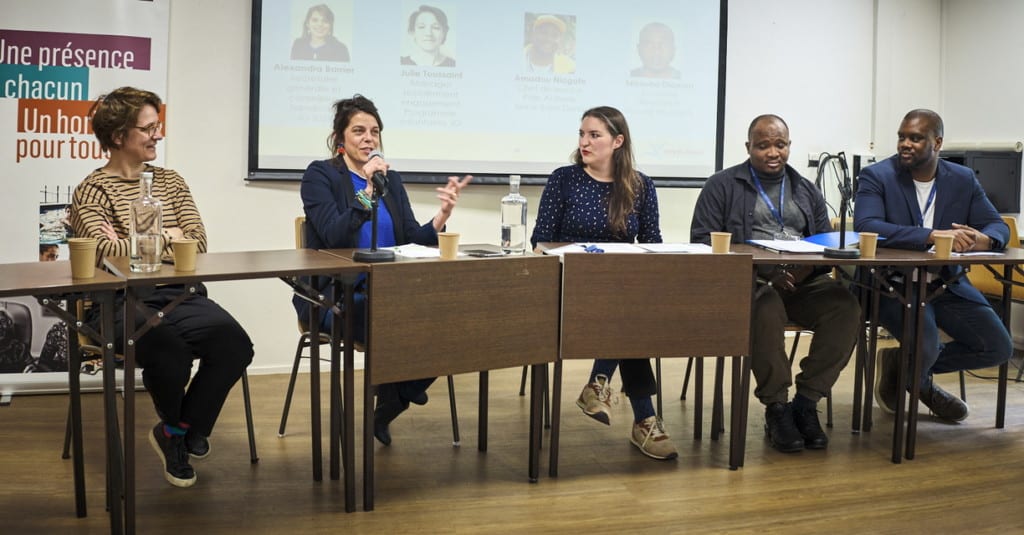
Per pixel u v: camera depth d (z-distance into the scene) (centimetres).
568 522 230
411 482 259
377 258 234
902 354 287
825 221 338
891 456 293
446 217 287
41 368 360
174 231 252
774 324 293
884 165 345
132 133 261
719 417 309
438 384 381
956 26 521
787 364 297
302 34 398
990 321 321
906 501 251
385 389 284
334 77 404
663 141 462
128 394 206
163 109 378
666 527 229
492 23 428
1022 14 482
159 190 272
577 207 311
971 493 259
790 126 498
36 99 362
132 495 209
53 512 231
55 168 365
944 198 336
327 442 297
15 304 357
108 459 232
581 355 262
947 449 302
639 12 453
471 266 243
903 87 520
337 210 277
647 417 288
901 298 287
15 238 362
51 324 360
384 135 415
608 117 307
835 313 298
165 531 219
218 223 395
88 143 368
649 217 321
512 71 433
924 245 307
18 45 359
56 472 262
